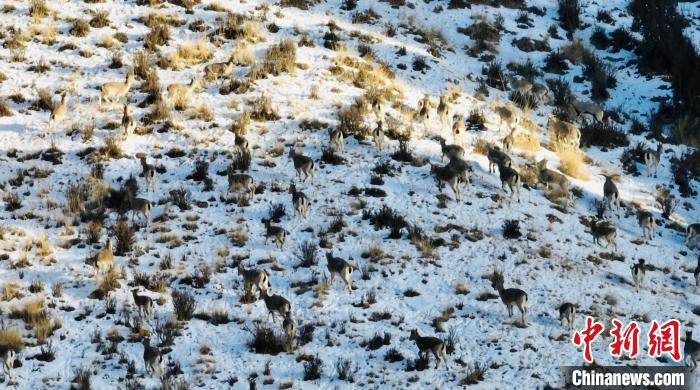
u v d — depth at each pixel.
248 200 74.56
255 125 86.50
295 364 53.69
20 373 50.78
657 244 77.88
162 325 56.91
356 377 52.34
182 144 82.25
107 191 73.75
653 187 90.44
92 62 93.75
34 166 76.94
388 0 125.38
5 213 70.12
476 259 68.88
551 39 126.44
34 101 86.12
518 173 78.88
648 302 66.62
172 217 71.56
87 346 54.19
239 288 62.50
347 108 91.19
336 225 71.19
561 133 93.62
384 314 59.97
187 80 92.62
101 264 62.06
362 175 79.94
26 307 57.03
